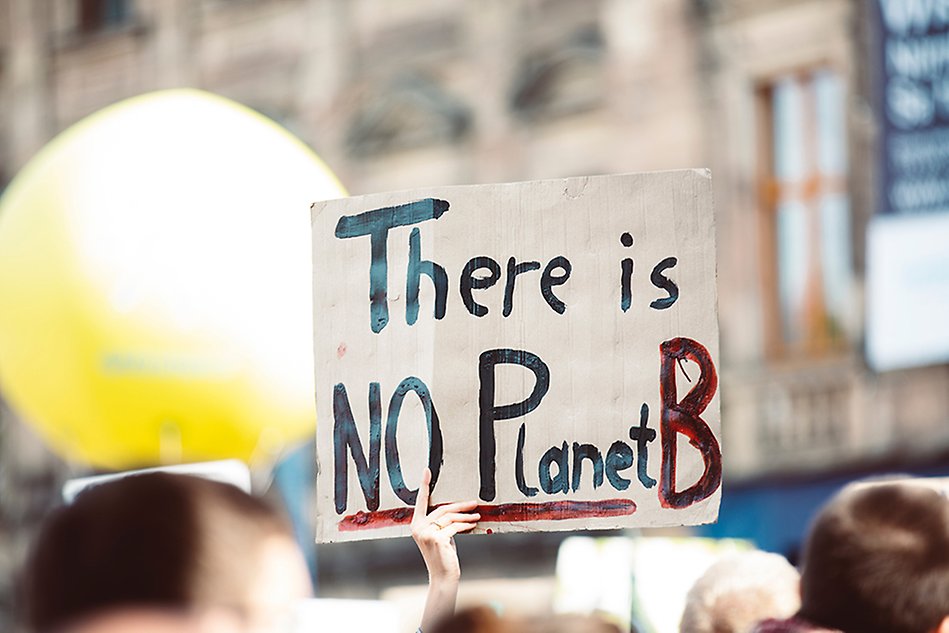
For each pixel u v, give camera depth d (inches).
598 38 1712.6
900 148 1244.5
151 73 2097.7
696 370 316.2
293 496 677.9
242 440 555.8
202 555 163.2
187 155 552.7
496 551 1704.0
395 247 328.2
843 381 1498.5
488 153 1813.5
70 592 162.4
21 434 2180.1
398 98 1888.5
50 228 552.1
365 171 1921.8
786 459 1529.3
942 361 1250.0
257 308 542.0
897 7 1241.4
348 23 1934.1
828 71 1542.8
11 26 2218.3
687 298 317.7
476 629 246.1
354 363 328.2
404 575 1841.8
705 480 313.7
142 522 163.8
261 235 547.8
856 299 1498.5
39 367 555.2
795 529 1512.1
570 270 321.7
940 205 1233.4
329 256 331.9
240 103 2021.4
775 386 1541.6
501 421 320.5
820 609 265.1
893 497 267.0
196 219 542.3
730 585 377.4
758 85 1593.3
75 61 2167.8
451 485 320.5
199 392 540.7
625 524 315.3
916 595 259.0
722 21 1608.0
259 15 2007.9
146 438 551.2
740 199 1588.3
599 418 318.3
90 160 557.9
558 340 320.8
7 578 2166.6
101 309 540.7
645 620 555.8
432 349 323.9
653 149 1657.2
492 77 1811.0
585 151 1726.1
